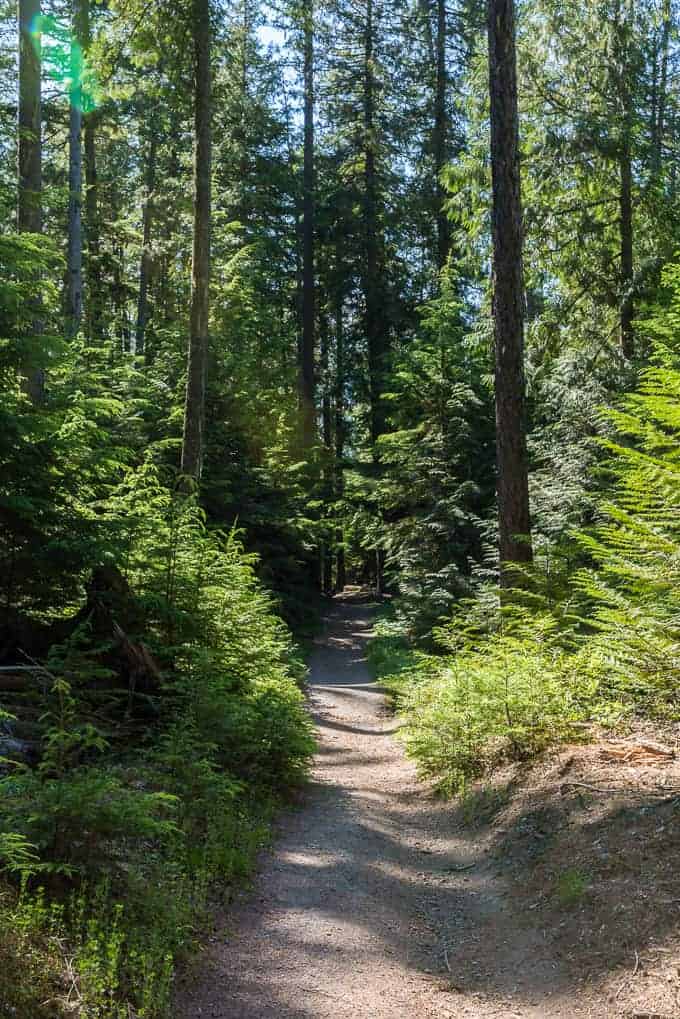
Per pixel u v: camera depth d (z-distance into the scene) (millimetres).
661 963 4254
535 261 17141
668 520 8352
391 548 21547
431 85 33062
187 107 18219
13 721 6992
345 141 36812
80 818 4848
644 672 7551
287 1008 4270
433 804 8359
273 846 6895
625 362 15898
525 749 7941
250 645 10625
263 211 36562
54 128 26734
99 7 17047
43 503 8539
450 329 21250
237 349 25734
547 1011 4250
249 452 23766
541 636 9172
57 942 4117
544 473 15961
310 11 31109
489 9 11445
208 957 4727
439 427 20719
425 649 18422
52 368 10258
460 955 5059
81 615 9234
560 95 16812
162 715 8555
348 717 14984
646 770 6496
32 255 8875
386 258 34688
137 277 35375
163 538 10109
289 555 24422
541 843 6133
